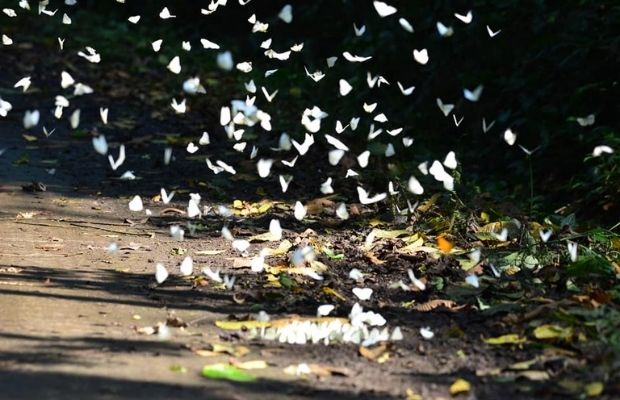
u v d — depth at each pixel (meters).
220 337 7.67
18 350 7.18
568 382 6.61
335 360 7.21
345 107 16.97
